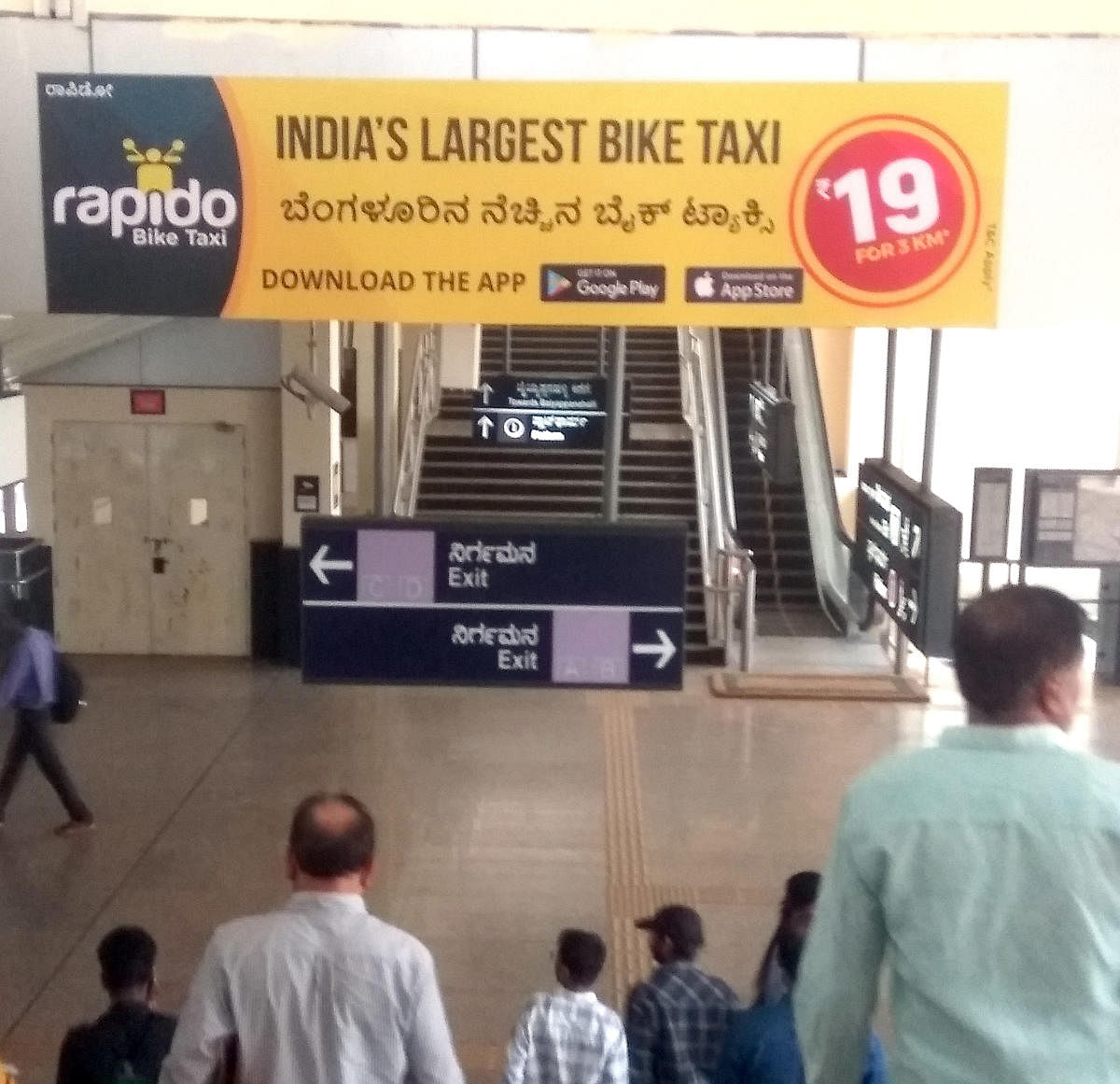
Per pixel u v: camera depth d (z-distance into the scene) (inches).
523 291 196.4
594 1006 174.7
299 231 196.7
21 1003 271.9
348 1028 111.5
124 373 539.2
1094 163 195.5
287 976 112.0
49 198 198.1
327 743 448.5
